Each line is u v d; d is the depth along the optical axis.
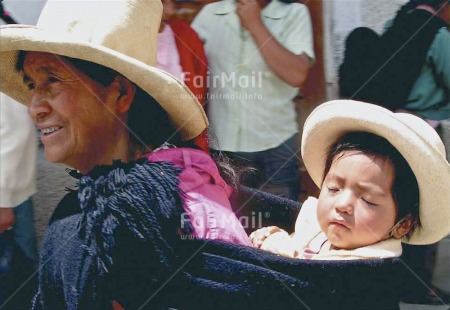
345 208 2.42
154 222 2.46
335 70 3.74
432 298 3.61
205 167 2.67
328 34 3.75
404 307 3.60
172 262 2.45
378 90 3.73
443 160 2.38
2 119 3.55
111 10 2.66
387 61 3.71
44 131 2.65
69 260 2.48
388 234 2.48
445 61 3.68
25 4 3.76
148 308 2.46
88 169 2.70
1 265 3.68
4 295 3.68
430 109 3.67
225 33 3.66
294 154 3.64
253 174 3.42
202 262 2.44
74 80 2.61
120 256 2.45
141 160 2.59
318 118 2.54
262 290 2.40
